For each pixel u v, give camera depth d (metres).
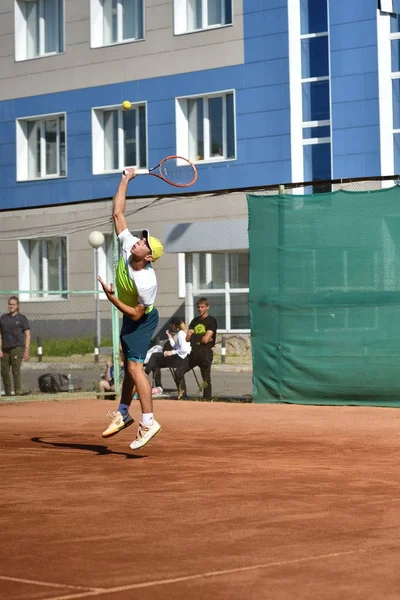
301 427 15.05
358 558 6.75
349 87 33.34
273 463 11.23
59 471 10.79
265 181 35.59
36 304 39.53
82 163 39.66
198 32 36.97
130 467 11.04
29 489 9.62
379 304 17.53
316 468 10.80
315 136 34.72
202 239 33.72
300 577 6.28
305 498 8.97
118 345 21.38
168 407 18.64
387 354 17.48
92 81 39.38
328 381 18.00
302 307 18.20
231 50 36.22
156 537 7.47
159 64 37.88
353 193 17.75
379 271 17.53
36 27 41.22
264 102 35.59
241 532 7.60
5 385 21.58
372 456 11.74
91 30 39.34
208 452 12.29
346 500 8.85
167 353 20.83
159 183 37.59
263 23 35.50
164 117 37.84
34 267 40.44
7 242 40.72
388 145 32.84
